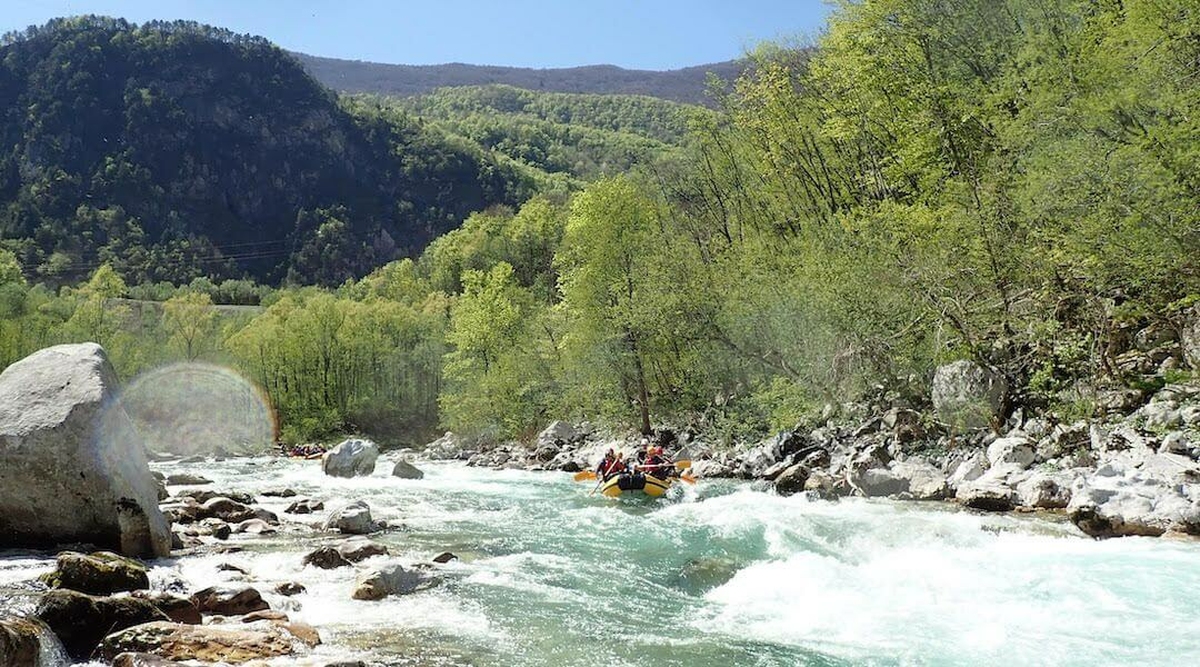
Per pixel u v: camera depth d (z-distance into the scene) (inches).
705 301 1357.0
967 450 804.0
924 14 1204.5
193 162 7086.6
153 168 6875.0
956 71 1187.9
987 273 864.3
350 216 7367.1
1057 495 602.2
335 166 7672.2
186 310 3065.9
